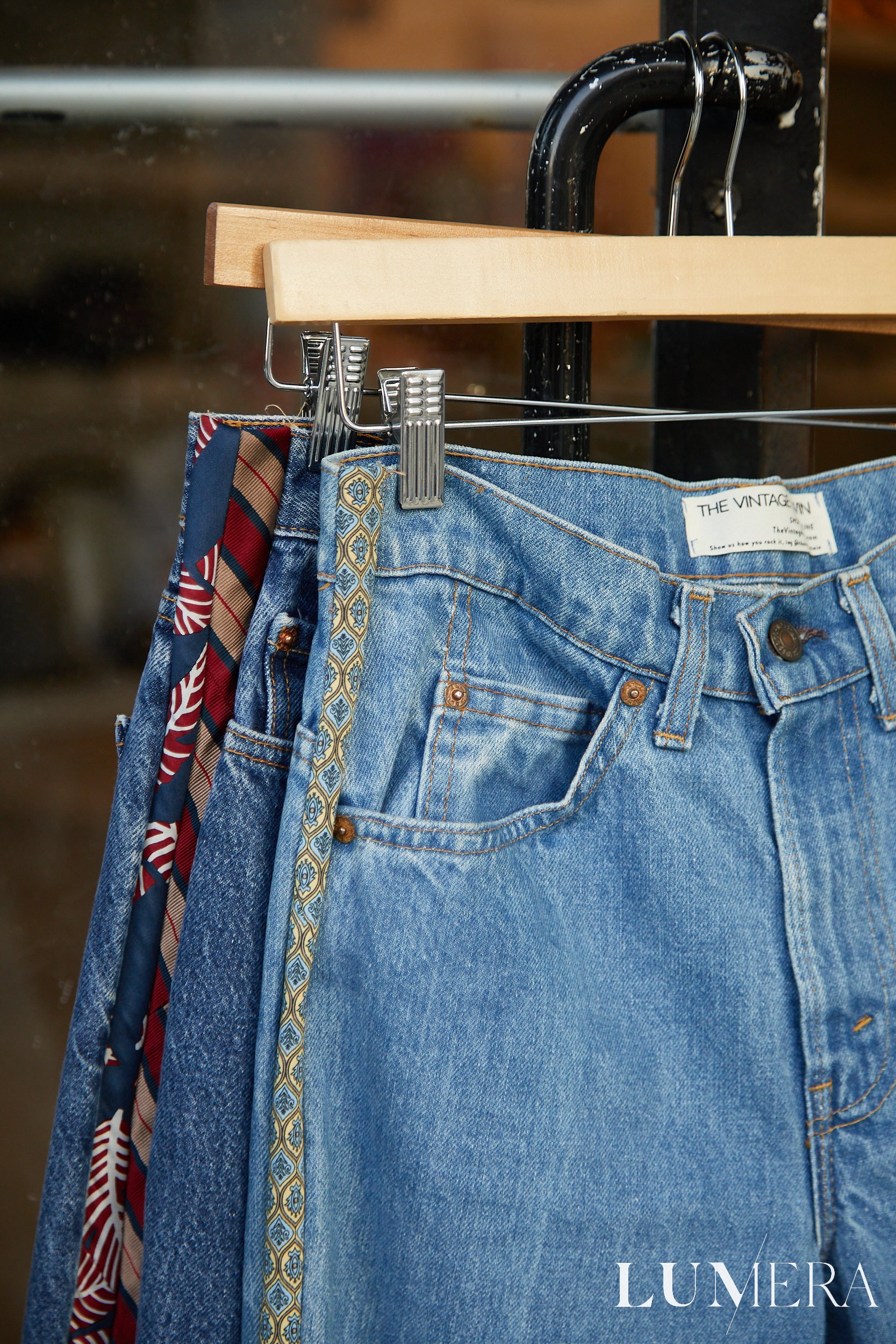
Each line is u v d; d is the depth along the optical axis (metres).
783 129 0.67
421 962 0.46
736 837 0.52
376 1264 0.46
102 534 0.87
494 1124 0.46
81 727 0.88
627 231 0.87
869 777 0.54
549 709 0.50
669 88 0.57
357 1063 0.46
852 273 0.48
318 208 0.85
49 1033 0.91
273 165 0.84
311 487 0.49
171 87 0.82
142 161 0.83
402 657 0.46
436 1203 0.46
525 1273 0.46
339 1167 0.46
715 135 0.66
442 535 0.47
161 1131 0.46
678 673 0.51
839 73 0.92
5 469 0.84
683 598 0.51
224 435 0.47
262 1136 0.45
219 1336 0.46
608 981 0.50
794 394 0.71
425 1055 0.46
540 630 0.50
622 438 0.91
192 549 0.48
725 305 0.47
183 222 0.84
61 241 0.82
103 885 0.50
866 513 0.56
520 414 0.90
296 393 0.88
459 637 0.48
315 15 0.83
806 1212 0.50
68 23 0.80
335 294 0.41
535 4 0.84
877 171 0.95
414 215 0.86
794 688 0.52
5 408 0.83
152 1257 0.46
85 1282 0.51
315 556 0.49
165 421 0.86
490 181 0.86
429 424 0.46
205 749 0.49
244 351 0.87
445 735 0.48
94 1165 0.51
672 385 0.73
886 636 0.54
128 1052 0.50
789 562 0.54
